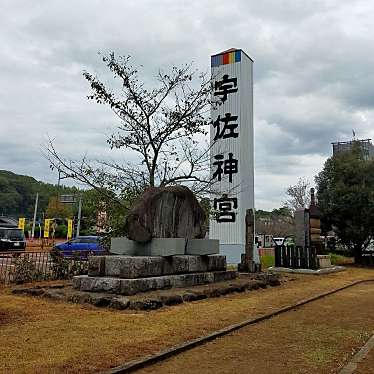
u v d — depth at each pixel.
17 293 9.98
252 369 5.06
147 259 9.89
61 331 6.40
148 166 15.00
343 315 8.84
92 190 15.18
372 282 17.25
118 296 8.84
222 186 20.39
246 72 21.17
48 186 77.62
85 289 9.65
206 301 9.69
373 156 28.97
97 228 15.55
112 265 9.73
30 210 73.25
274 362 5.35
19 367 4.73
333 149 32.19
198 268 11.77
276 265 21.67
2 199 69.25
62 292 9.52
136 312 8.03
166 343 5.91
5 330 6.43
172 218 11.66
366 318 8.50
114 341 5.91
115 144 16.38
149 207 10.93
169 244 10.53
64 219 50.16
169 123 15.08
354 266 26.39
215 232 20.28
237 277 13.68
